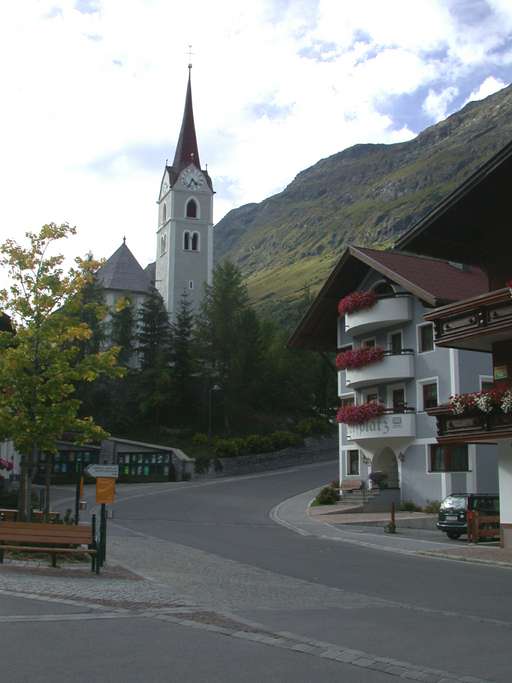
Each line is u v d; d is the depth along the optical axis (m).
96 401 67.88
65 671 7.70
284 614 11.74
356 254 41.59
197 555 20.36
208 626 10.33
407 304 40.03
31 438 19.22
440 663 8.52
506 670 8.21
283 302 168.25
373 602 13.34
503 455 24.17
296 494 46.75
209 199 94.00
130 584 14.24
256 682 7.53
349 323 42.00
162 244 94.94
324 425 70.94
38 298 20.08
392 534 29.52
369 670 8.16
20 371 19.20
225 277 73.25
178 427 69.12
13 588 12.88
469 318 23.72
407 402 39.91
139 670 7.85
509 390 22.36
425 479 38.34
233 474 61.03
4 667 7.76
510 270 24.08
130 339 71.25
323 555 21.56
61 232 20.45
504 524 23.98
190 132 96.12
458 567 19.53
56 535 15.63
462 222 24.61
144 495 46.53
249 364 70.31
